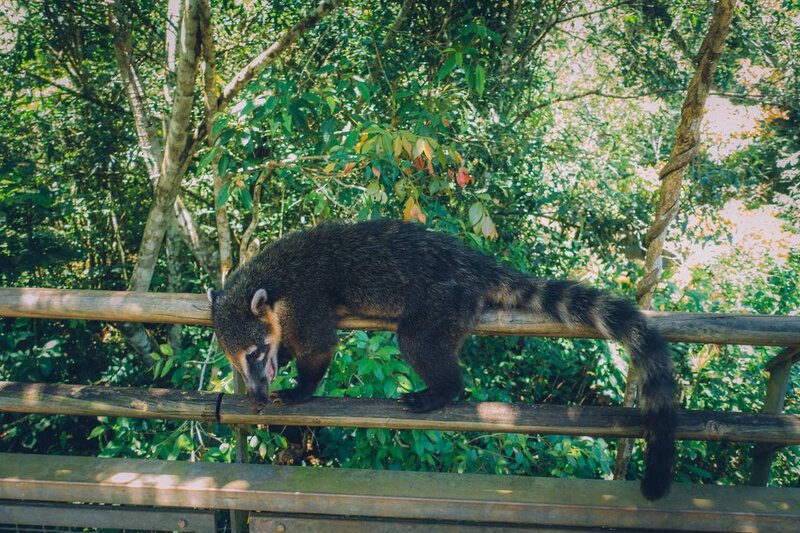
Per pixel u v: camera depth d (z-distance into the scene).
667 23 3.53
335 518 1.58
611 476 2.24
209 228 3.54
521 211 3.01
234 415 1.62
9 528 1.62
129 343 2.83
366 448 2.09
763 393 2.51
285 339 1.67
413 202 1.95
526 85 3.35
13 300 1.62
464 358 2.73
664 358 1.53
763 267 3.49
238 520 1.63
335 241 1.70
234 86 2.40
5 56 3.07
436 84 2.53
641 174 3.88
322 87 2.50
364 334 2.00
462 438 2.15
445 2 3.02
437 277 1.65
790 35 3.72
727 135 4.24
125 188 3.58
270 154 2.65
